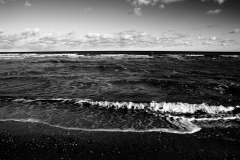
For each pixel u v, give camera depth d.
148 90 11.79
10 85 12.89
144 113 7.59
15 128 6.00
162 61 36.03
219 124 6.43
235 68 24.00
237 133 5.71
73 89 11.90
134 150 4.84
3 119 6.72
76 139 5.36
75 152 4.73
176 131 5.90
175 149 4.89
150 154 4.67
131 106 8.40
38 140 5.28
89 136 5.54
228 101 9.27
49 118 6.89
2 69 22.27
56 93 10.78
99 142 5.21
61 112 7.57
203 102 9.11
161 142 5.24
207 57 48.19
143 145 5.08
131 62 33.66
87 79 15.76
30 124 6.33
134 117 7.12
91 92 11.13
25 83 13.66
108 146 5.02
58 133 5.71
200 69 23.14
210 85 13.08
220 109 7.93
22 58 43.72
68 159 4.44
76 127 6.14
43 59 40.41
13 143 5.12
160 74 19.00
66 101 9.02
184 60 38.59
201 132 5.82
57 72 20.31
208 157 4.55
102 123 6.50
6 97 9.52
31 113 7.38
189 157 4.55
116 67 24.41
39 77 16.27
